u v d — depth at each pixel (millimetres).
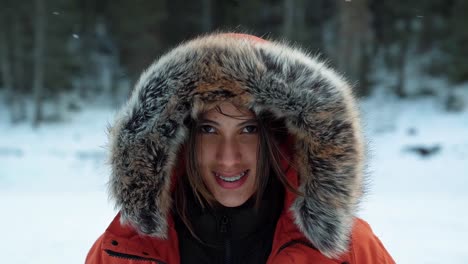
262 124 1374
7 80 22328
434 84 21891
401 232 4934
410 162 11180
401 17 22953
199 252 1484
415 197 7449
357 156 1364
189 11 21906
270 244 1494
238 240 1485
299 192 1402
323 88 1337
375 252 1453
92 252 1519
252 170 1396
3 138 17953
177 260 1454
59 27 22469
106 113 21766
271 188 1514
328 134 1337
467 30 20609
